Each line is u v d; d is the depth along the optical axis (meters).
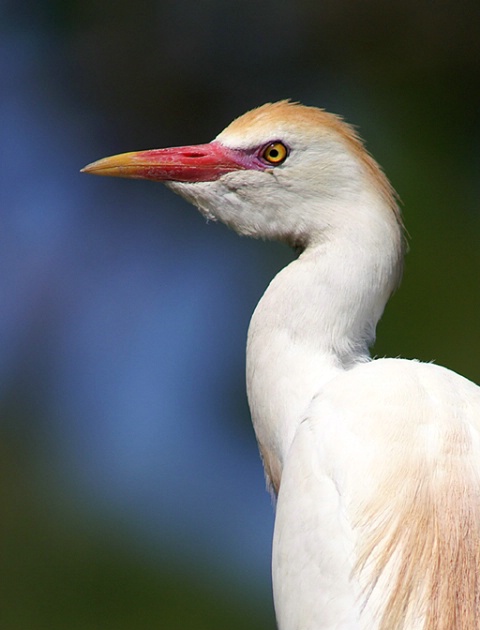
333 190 6.95
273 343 6.81
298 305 6.79
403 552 5.46
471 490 5.56
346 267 6.80
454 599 5.34
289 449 6.33
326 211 6.95
